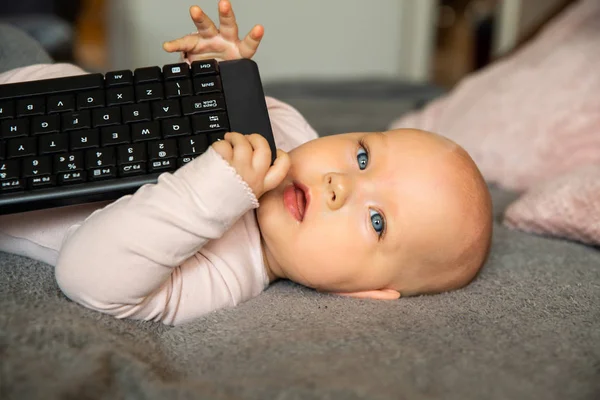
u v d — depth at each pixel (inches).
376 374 19.9
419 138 30.9
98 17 101.5
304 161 30.0
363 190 28.8
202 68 27.1
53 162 24.0
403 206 28.7
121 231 23.9
